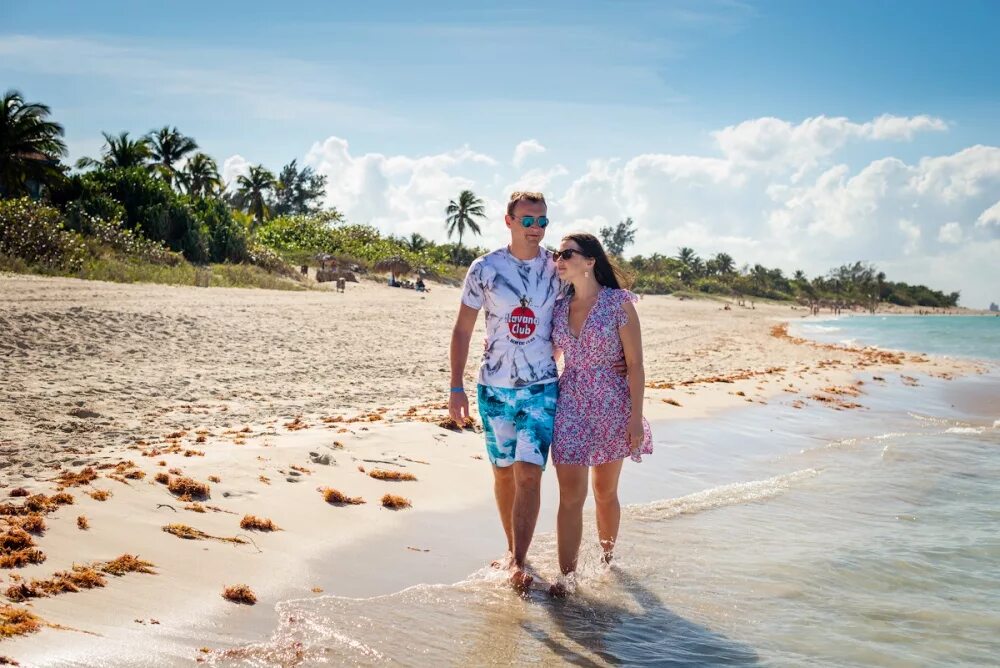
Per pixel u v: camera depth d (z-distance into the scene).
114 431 6.79
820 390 14.15
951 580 4.52
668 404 10.87
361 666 3.01
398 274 51.44
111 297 17.94
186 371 10.45
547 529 5.13
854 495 6.50
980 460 8.09
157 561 3.78
